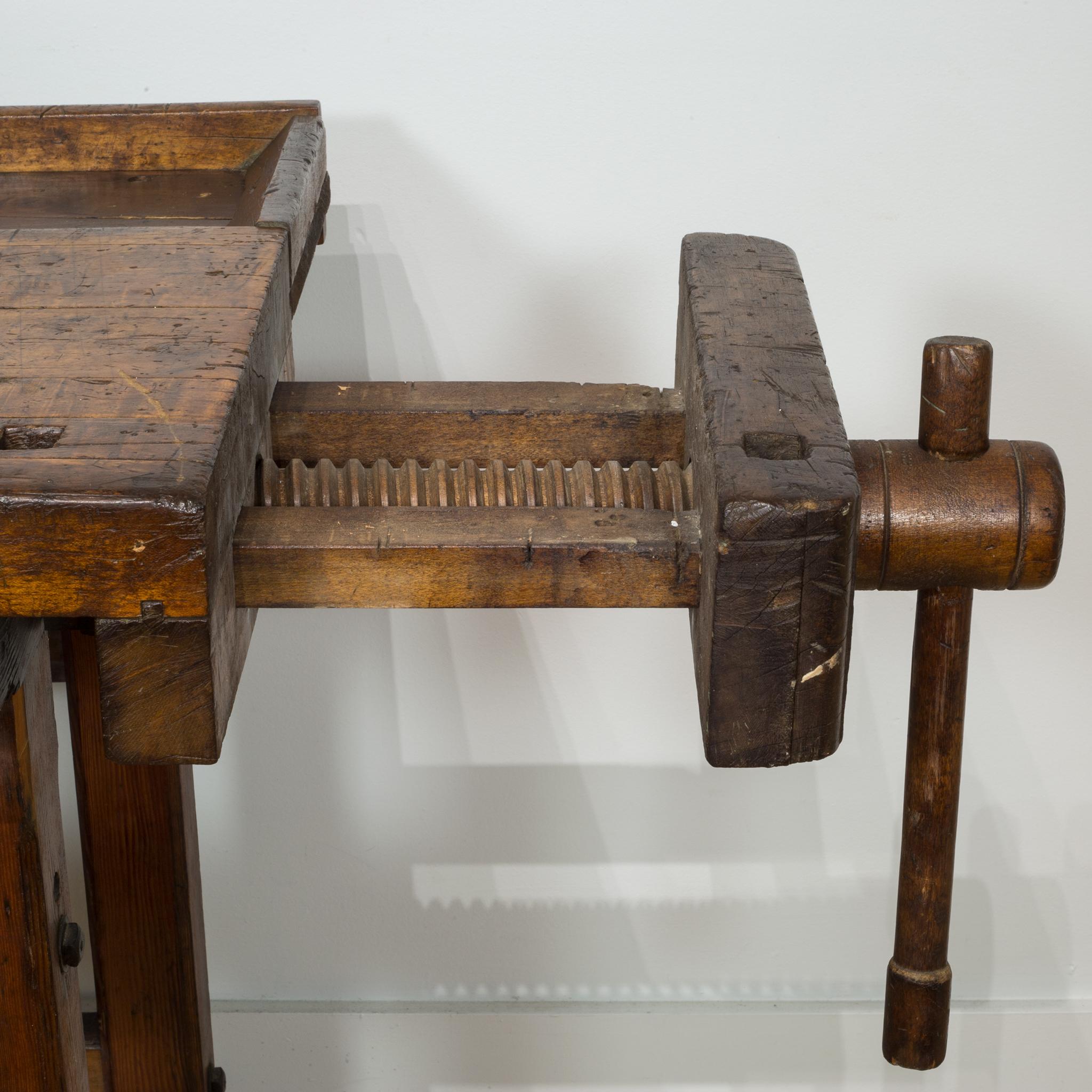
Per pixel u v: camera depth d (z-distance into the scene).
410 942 1.89
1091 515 1.66
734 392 0.87
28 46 1.48
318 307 1.59
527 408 1.05
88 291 0.91
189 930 1.47
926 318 1.58
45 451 0.71
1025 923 1.88
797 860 1.84
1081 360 1.60
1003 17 1.46
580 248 1.56
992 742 1.79
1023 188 1.53
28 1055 0.92
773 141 1.51
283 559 0.82
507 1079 1.91
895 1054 1.10
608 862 1.84
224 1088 1.60
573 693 1.75
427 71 1.49
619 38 1.47
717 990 1.91
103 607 0.70
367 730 1.77
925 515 0.92
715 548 0.77
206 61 1.49
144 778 1.40
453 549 0.82
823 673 0.79
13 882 0.88
